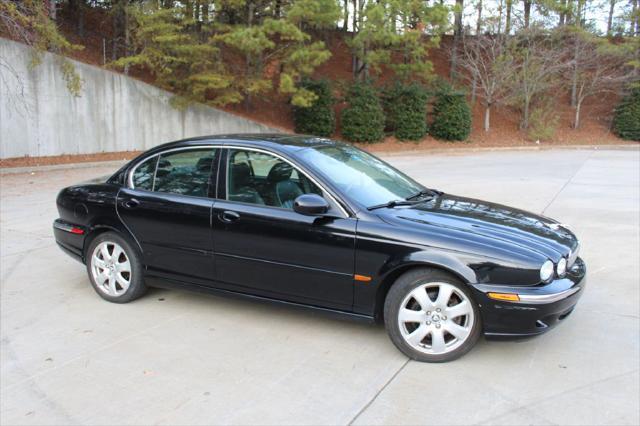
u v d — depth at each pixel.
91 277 5.16
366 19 21.42
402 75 23.06
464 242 3.72
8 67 14.84
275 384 3.55
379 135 22.39
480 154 20.25
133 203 4.85
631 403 3.28
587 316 4.64
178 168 4.79
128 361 3.89
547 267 3.62
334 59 27.94
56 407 3.31
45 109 15.95
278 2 19.77
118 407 3.30
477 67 24.64
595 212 8.79
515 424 3.07
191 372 3.72
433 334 3.78
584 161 16.86
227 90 19.58
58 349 4.09
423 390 3.45
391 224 3.91
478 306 3.65
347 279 3.98
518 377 3.60
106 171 15.07
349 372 3.70
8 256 6.59
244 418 3.16
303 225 4.09
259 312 4.78
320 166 4.33
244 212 4.32
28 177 13.64
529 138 23.48
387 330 3.92
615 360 3.84
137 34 17.41
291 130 22.34
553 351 3.98
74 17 21.34
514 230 4.01
